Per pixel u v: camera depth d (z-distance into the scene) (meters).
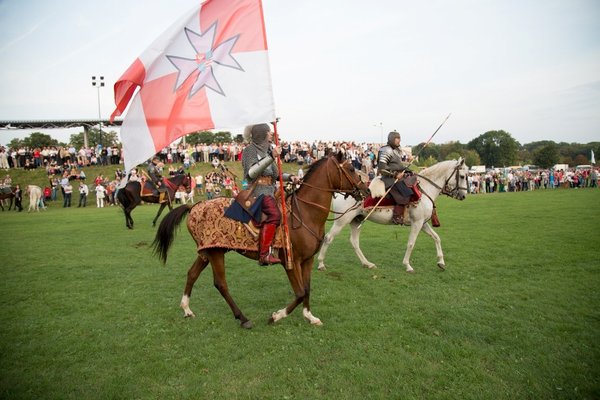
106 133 82.19
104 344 4.74
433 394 3.63
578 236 10.81
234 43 5.28
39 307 6.02
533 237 10.87
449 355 4.32
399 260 8.79
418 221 7.77
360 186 5.60
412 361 4.20
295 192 5.49
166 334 5.02
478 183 35.03
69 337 4.93
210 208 5.29
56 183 29.27
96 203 27.17
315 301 6.12
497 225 13.22
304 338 4.82
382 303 5.96
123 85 5.05
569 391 3.67
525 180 36.44
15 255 9.73
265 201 5.10
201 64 5.21
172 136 5.05
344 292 6.54
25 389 3.81
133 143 5.01
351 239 8.35
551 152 85.69
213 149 35.19
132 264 8.76
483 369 4.05
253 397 3.64
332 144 31.33
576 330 4.92
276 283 7.16
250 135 5.22
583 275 7.23
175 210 5.66
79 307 6.02
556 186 37.56
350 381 3.86
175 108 5.09
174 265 8.66
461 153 99.19
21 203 26.31
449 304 5.87
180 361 4.29
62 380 3.96
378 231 12.98
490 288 6.61
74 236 12.67
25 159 34.16
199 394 3.69
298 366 4.16
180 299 6.36
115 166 34.03
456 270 7.79
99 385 3.87
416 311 5.63
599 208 17.09
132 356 4.45
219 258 5.27
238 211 5.13
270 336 4.91
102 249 10.47
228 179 27.95
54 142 81.75
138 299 6.36
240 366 4.18
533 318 5.29
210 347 4.62
